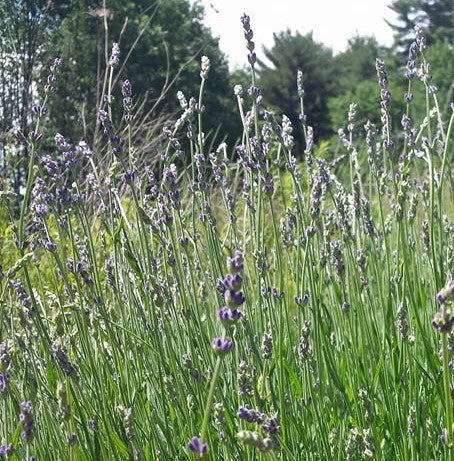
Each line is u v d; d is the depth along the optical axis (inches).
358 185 157.2
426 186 153.5
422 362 138.4
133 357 133.6
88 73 530.3
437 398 128.1
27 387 120.7
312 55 2091.5
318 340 125.5
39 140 123.2
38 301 148.6
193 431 111.7
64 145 127.0
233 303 76.9
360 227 158.1
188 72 930.7
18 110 343.9
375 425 119.3
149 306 120.5
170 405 121.4
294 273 145.3
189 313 123.5
